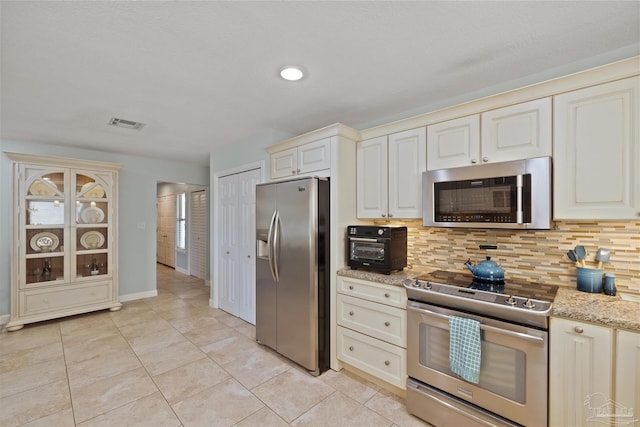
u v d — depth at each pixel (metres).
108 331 3.32
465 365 1.70
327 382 2.35
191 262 6.47
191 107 2.63
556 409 1.50
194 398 2.13
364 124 3.08
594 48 1.75
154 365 2.58
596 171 1.58
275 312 2.77
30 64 1.89
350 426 1.86
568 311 1.46
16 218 3.36
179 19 1.47
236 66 1.94
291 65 1.93
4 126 3.11
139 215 4.66
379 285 2.24
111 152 4.34
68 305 3.67
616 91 1.53
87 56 1.80
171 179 5.03
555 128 1.70
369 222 2.83
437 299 1.89
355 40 1.67
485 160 1.96
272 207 2.81
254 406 2.04
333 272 2.55
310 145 2.72
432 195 2.16
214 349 2.91
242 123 3.07
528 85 1.92
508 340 1.61
